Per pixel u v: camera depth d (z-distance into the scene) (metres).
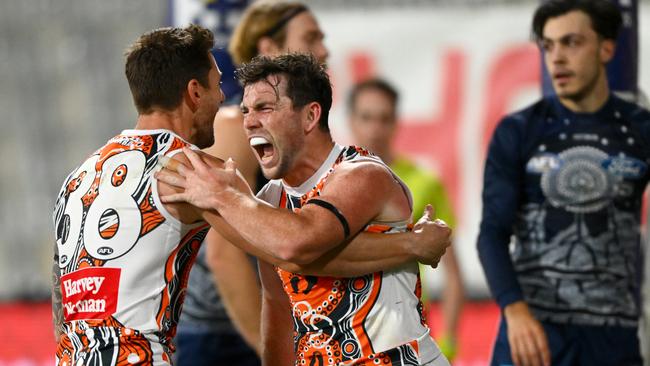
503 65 30.70
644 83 29.56
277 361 13.45
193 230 12.00
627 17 17.36
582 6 15.66
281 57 12.12
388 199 11.98
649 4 29.78
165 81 12.10
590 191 15.73
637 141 15.89
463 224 30.67
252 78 12.05
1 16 33.88
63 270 11.98
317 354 12.13
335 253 11.80
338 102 30.94
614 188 15.75
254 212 11.39
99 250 11.65
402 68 31.02
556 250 15.81
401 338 11.98
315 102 12.03
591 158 15.80
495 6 30.86
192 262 12.26
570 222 15.77
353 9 31.16
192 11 19.00
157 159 11.82
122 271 11.60
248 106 12.02
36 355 30.42
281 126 11.91
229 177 11.67
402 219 12.22
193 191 11.57
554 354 15.71
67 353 11.91
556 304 15.77
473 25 30.88
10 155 34.16
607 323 15.68
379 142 20.38
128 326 11.55
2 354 30.61
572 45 15.74
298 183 12.23
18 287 34.00
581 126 15.93
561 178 15.81
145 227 11.66
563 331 15.72
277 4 16.83
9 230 34.09
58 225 12.23
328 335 12.06
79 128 33.84
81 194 11.99
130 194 11.71
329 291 12.01
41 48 33.84
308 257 11.38
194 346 16.97
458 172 30.75
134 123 33.62
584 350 15.68
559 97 16.16
